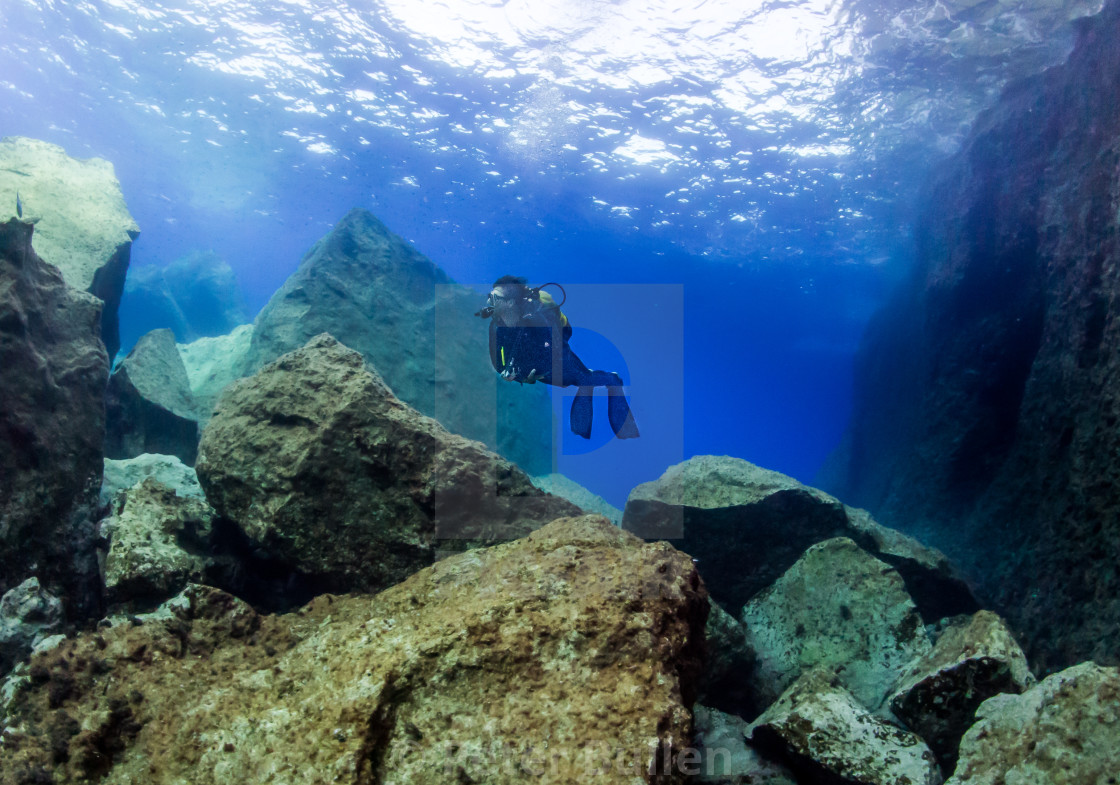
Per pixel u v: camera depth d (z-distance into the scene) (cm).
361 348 747
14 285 329
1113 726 207
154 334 647
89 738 176
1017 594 538
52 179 597
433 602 223
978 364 866
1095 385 470
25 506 314
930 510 886
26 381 325
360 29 1130
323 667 199
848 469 1518
